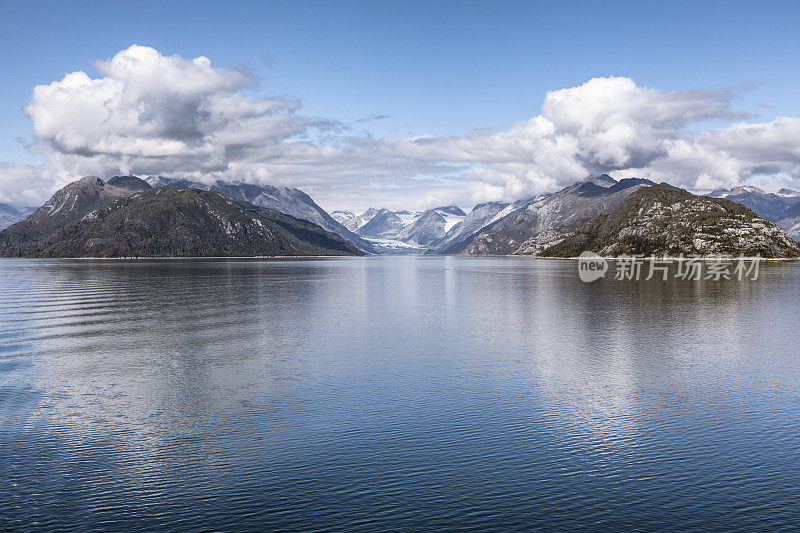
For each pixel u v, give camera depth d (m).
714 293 167.38
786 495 32.84
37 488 34.50
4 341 83.94
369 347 78.56
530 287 199.62
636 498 32.56
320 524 29.92
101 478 35.75
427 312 120.94
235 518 30.66
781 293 166.62
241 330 94.62
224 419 46.75
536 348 77.56
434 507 31.58
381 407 49.56
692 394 53.81
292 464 37.41
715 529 29.33
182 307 129.38
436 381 58.78
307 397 52.91
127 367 66.25
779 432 43.03
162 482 35.06
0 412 49.47
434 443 40.88
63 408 50.50
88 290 178.00
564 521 30.08
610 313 117.69
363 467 36.81
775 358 70.31
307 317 112.06
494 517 30.50
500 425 44.72
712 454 38.84
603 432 43.06
